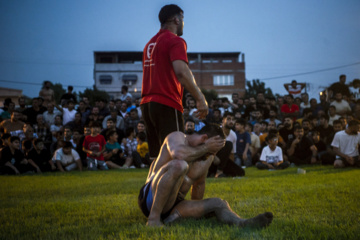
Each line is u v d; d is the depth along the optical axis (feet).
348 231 8.00
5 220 10.47
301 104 45.39
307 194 13.74
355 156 28.07
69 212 11.39
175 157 8.96
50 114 40.57
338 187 15.60
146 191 9.45
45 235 8.41
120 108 42.88
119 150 34.12
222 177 23.06
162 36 11.32
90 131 34.35
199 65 164.55
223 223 8.71
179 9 11.90
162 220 9.34
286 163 28.66
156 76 11.23
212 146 9.09
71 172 29.60
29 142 32.09
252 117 40.19
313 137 33.63
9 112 40.75
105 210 11.63
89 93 123.65
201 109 10.84
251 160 33.73
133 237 7.88
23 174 29.55
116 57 166.40
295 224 8.68
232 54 173.99
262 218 8.08
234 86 164.45
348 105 39.88
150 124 11.70
